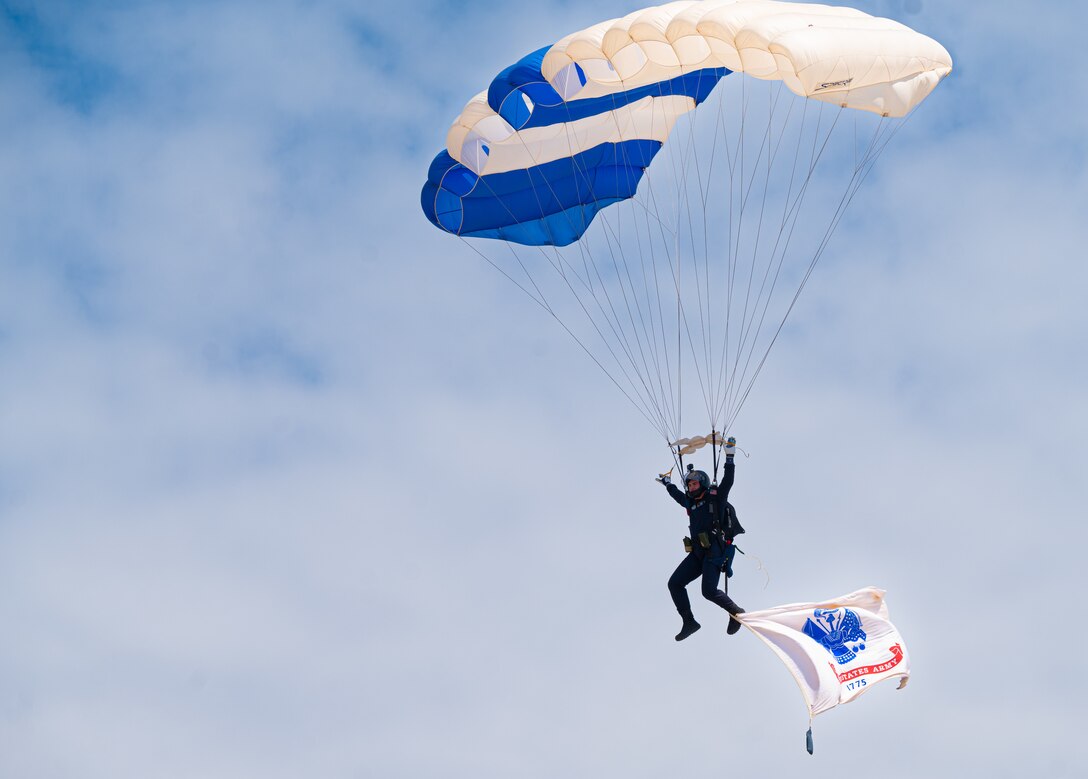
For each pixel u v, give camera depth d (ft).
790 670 172.14
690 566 179.11
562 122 203.92
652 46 179.42
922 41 171.22
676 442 183.52
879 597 180.14
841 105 172.04
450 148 200.13
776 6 176.14
